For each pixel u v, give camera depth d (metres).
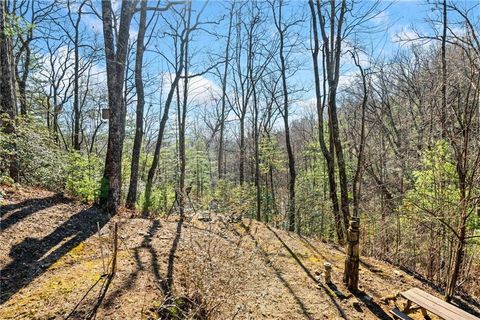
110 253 5.05
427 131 8.70
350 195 13.15
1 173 6.73
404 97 13.93
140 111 9.80
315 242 7.32
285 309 4.23
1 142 6.34
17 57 14.30
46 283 3.99
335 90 9.85
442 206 6.16
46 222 5.82
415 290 4.45
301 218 13.59
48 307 3.50
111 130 7.34
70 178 7.95
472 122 5.52
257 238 6.73
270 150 18.89
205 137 29.05
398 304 4.71
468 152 5.53
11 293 3.73
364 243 8.15
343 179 9.50
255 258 4.77
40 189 7.79
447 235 6.07
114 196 7.38
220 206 8.34
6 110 7.36
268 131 20.69
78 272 4.32
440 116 5.90
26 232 5.26
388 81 13.62
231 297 3.89
